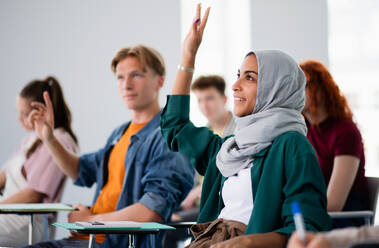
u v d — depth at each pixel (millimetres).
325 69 2432
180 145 1947
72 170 2711
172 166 2309
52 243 2207
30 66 4711
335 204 2189
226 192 1691
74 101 4738
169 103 1997
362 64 4898
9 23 4699
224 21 5000
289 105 1678
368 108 4859
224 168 1703
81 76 4758
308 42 4863
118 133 2625
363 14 4898
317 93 2371
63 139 2963
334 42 4949
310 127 2418
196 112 4777
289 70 1670
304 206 1412
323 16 4840
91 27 4793
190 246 1636
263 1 4926
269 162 1561
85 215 2416
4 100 4633
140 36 4852
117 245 2229
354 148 2270
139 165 2371
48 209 2150
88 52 4777
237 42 4992
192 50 1981
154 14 4871
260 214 1495
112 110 4750
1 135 4594
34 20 4738
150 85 2510
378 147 4785
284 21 4895
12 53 4688
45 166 2898
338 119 2352
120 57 2537
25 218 2820
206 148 1953
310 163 1482
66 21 4773
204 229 1706
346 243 917
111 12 4816
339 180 2221
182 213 3568
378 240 897
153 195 2244
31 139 3027
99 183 2570
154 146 2367
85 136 4719
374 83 4867
